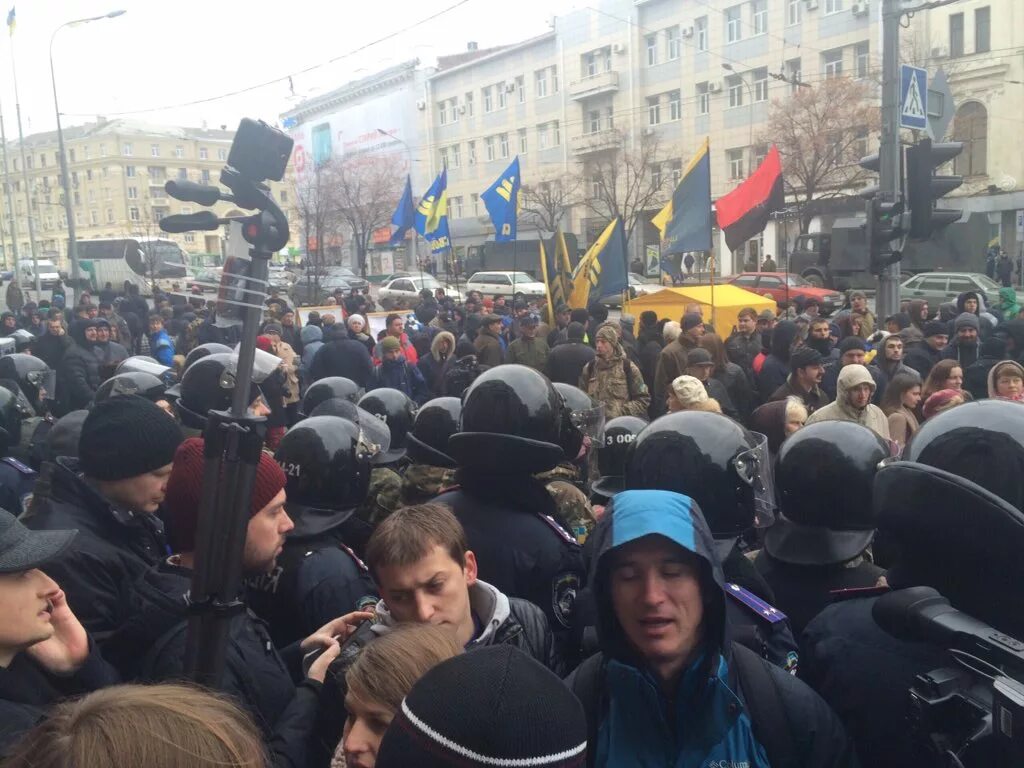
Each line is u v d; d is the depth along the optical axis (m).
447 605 2.01
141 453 2.59
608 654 1.69
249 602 2.65
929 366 7.77
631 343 9.84
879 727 1.75
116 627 2.38
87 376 8.99
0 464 4.00
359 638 2.03
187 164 78.75
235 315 1.89
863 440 2.43
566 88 43.53
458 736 1.11
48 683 1.84
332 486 2.63
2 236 72.81
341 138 59.38
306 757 1.82
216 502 1.80
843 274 27.75
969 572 1.60
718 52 37.22
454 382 8.29
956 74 32.44
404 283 33.25
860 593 2.03
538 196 41.09
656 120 40.47
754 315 9.98
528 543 2.53
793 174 31.05
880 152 9.63
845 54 33.22
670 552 1.62
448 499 2.71
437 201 16.11
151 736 1.06
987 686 1.47
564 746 1.13
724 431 2.33
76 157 77.56
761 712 1.64
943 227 8.83
